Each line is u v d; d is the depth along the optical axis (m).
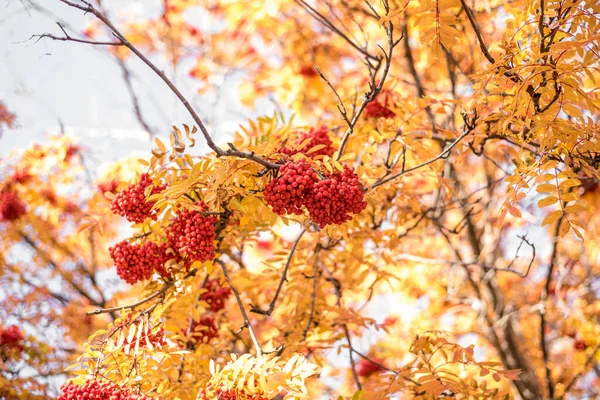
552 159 3.61
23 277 7.30
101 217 4.14
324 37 7.45
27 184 6.85
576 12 3.45
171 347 4.16
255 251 7.93
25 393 5.70
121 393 3.34
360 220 5.22
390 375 4.10
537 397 7.03
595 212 7.07
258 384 3.17
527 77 3.43
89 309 7.45
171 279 4.02
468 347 4.11
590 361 6.96
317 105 7.46
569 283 8.59
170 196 3.53
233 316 5.49
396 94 4.89
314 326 4.99
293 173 3.27
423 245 8.27
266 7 7.33
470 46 5.47
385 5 3.66
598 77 4.66
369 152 4.58
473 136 3.98
